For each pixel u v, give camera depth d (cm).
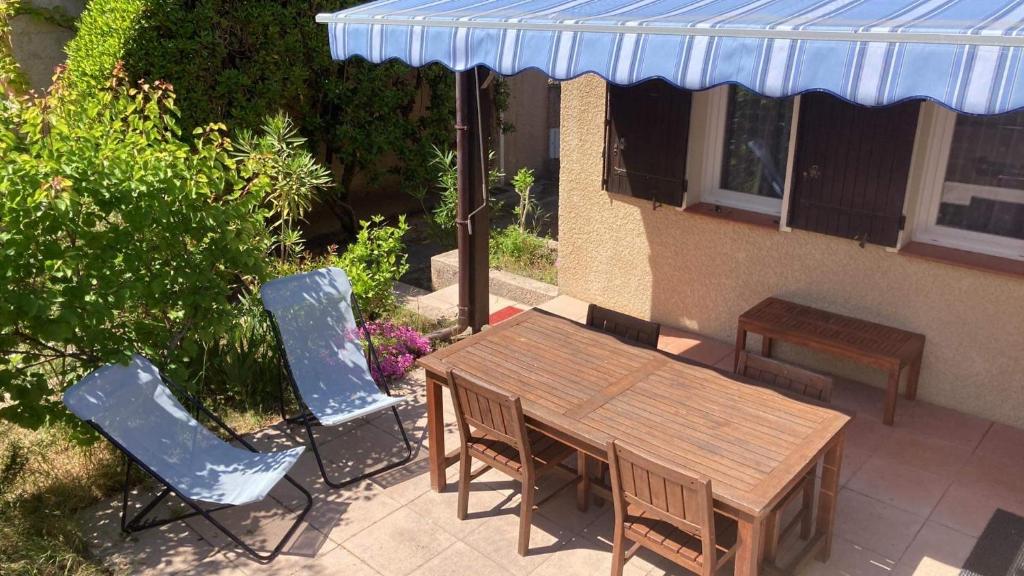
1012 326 674
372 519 594
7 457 643
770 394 540
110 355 624
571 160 932
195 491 548
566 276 989
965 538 561
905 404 737
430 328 930
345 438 707
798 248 780
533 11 624
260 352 804
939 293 705
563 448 570
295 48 1167
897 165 684
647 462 442
